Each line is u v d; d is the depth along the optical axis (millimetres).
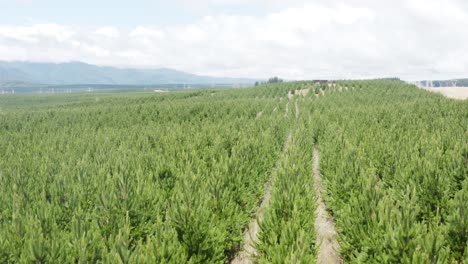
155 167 9344
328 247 7062
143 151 11406
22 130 19406
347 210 6555
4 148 13695
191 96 53719
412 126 14641
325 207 9109
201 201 6137
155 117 23797
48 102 74438
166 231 5258
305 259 4887
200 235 5461
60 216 6367
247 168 9203
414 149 9727
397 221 5215
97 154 11055
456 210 5723
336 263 6480
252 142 11961
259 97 47344
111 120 22734
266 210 6645
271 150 13086
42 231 5613
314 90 51750
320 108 27703
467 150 8352
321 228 7938
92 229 5172
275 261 4961
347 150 10305
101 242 4934
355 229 5805
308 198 7129
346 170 8344
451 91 46688
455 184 7398
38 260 4496
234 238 6418
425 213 6801
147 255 4426
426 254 4402
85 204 6848
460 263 5352
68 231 6004
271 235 5777
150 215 6570
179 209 5762
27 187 7691
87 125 20547
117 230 5812
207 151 11148
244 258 6633
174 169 8922
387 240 4836
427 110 19172
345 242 6055
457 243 5402
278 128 17141
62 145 13273
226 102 31344
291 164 9398
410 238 4906
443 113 18375
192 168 9234
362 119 17547
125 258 4414
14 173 8281
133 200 6480
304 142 13531
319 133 16672
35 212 6098
